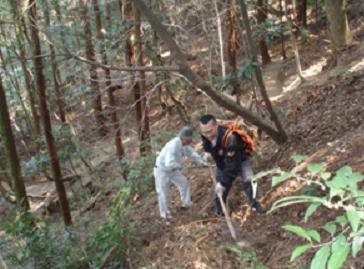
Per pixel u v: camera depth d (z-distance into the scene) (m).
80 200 10.91
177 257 5.32
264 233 5.25
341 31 9.52
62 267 6.15
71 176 11.68
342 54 9.27
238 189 6.17
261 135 7.45
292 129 6.96
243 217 5.63
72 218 9.51
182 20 8.94
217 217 5.82
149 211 6.89
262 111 7.29
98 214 9.23
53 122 13.48
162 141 9.63
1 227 8.07
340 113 6.76
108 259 5.98
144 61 9.76
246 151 5.27
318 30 14.96
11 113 14.72
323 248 1.27
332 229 1.42
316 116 7.09
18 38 9.22
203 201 6.39
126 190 8.05
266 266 4.68
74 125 12.80
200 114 10.35
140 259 5.66
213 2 7.44
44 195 11.83
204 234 5.53
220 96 5.65
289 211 5.31
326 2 9.71
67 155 11.32
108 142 12.81
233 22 8.95
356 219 1.26
